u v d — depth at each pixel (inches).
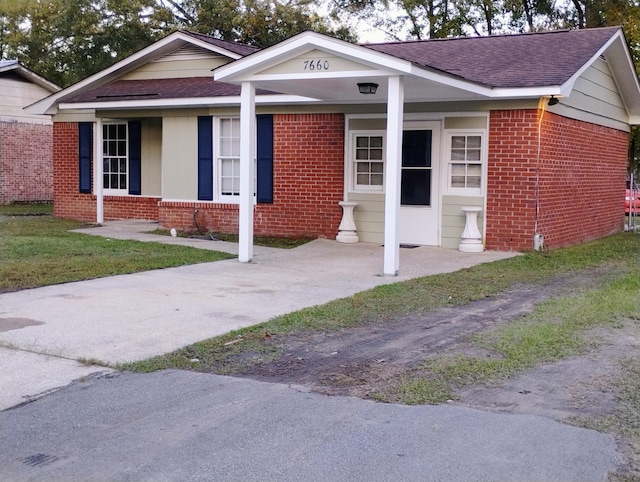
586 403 209.2
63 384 226.1
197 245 551.8
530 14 1213.1
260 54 444.1
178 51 714.2
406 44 679.1
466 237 528.1
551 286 398.6
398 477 162.9
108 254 490.6
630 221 796.0
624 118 741.9
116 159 760.3
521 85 487.5
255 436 185.5
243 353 260.7
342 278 416.8
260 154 612.7
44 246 515.5
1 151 1000.2
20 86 1016.2
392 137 421.4
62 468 168.2
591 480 161.5
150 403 209.8
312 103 585.3
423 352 262.7
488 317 320.8
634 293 367.6
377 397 214.4
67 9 1211.9
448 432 187.6
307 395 216.4
